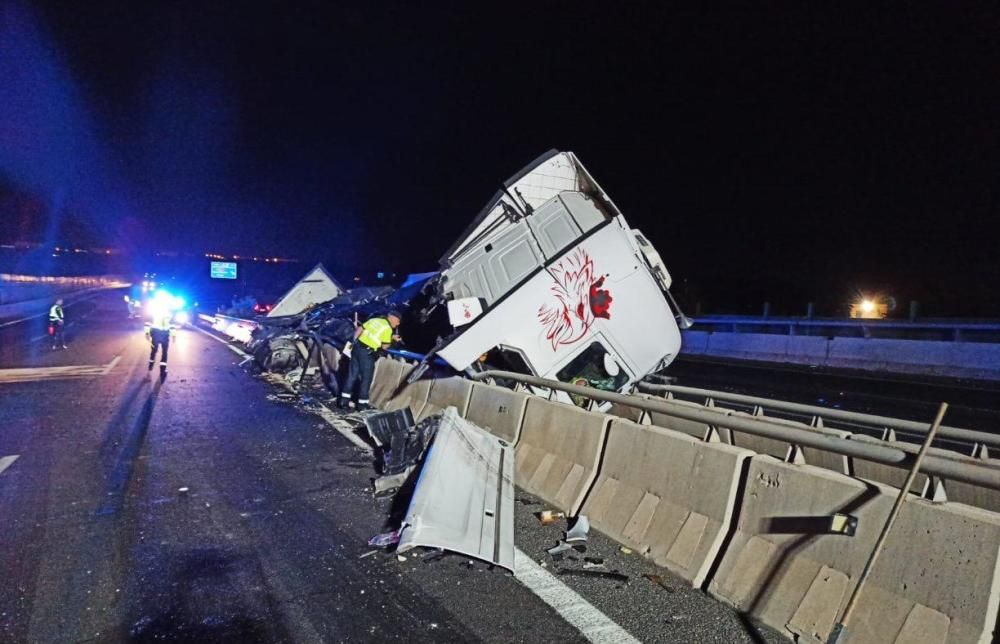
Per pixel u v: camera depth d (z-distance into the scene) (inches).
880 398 506.0
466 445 231.6
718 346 946.1
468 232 352.2
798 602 137.9
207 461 283.1
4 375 558.3
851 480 139.3
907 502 126.8
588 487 211.9
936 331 709.3
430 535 169.3
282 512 217.2
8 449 299.7
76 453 293.7
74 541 190.1
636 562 175.5
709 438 190.2
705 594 156.8
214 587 160.9
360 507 222.7
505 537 187.5
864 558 130.9
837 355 761.0
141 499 229.6
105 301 2701.8
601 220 317.1
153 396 460.8
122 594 156.9
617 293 309.1
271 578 166.2
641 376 322.0
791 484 150.1
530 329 302.8
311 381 561.3
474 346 301.0
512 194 343.3
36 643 135.2
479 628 141.6
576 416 230.4
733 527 161.6
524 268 316.8
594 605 151.6
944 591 116.8
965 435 181.9
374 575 168.2
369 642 136.0
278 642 136.3
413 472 247.1
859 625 125.1
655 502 185.0
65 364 650.2
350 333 536.1
